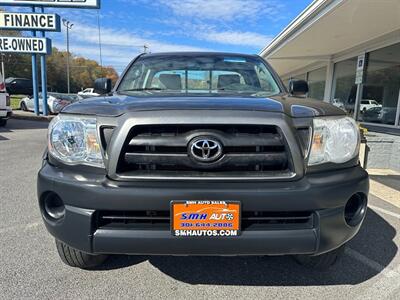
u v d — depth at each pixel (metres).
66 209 1.92
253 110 1.90
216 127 1.86
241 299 2.20
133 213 1.88
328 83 14.10
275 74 3.24
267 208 1.82
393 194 4.59
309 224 1.92
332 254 2.35
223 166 1.85
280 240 1.86
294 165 1.86
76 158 1.95
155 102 1.99
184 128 1.86
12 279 2.38
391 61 9.52
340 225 1.95
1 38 15.15
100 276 2.44
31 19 14.95
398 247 2.96
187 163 1.85
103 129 1.90
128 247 1.87
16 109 21.05
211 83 3.14
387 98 9.74
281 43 12.02
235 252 1.87
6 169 5.77
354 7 6.94
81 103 2.16
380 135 6.57
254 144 1.86
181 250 1.86
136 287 2.32
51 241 2.99
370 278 2.46
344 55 12.65
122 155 1.85
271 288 2.33
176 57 3.48
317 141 1.95
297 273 2.52
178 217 1.82
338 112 2.12
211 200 1.80
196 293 2.26
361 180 2.04
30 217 3.57
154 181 1.83
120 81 3.16
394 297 2.23
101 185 1.84
